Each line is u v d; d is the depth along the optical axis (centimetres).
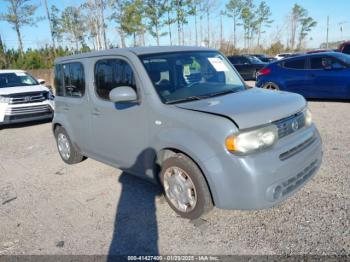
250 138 269
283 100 318
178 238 298
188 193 317
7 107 845
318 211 317
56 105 524
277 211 324
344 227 287
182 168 312
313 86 876
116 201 384
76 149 502
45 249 300
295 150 295
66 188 439
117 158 402
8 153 650
